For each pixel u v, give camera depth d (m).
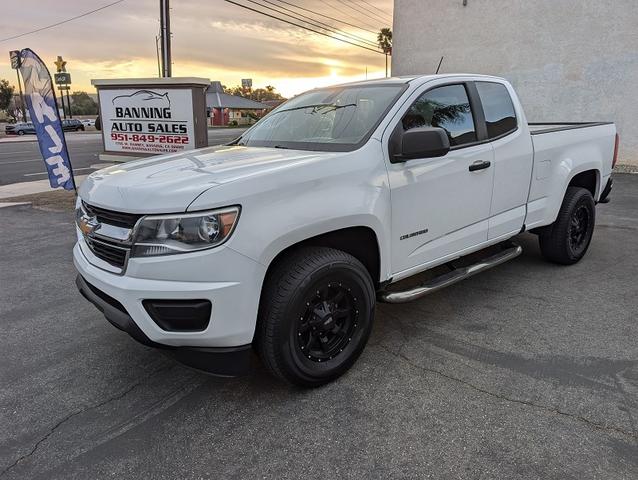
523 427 2.63
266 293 2.73
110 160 10.12
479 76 4.13
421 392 2.97
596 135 5.27
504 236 4.28
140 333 2.60
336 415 2.78
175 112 9.23
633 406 2.78
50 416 2.82
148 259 2.50
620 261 5.34
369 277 3.13
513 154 4.17
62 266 5.57
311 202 2.76
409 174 3.31
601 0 11.73
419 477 2.31
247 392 3.02
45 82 8.38
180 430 2.68
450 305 4.25
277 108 4.35
